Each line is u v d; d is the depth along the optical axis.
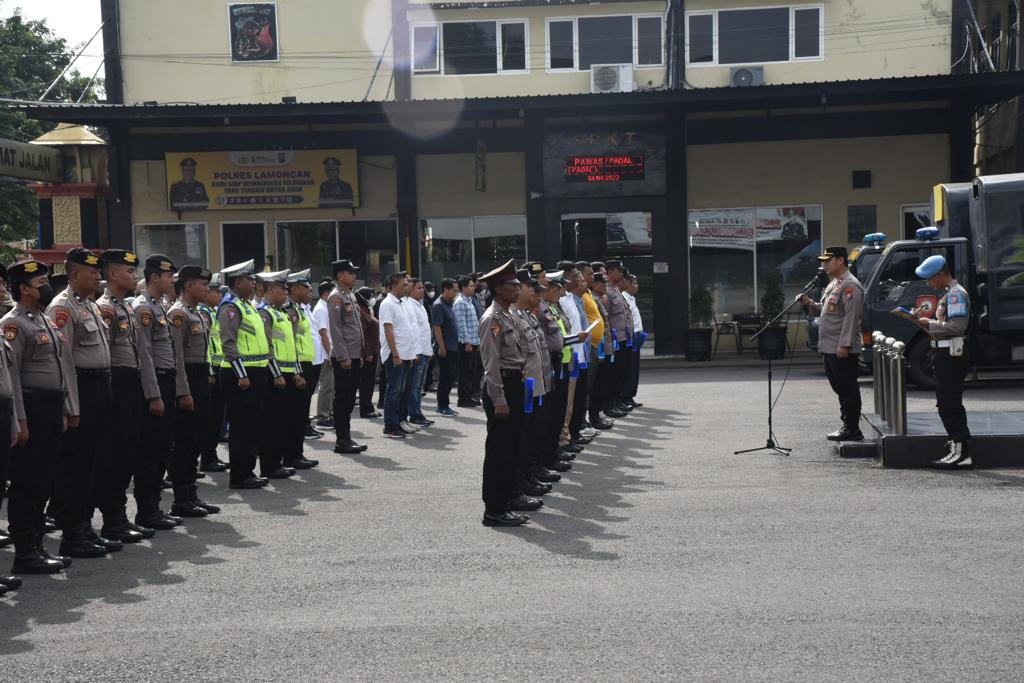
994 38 25.77
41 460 7.14
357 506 9.16
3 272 7.05
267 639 5.50
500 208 25.95
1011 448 10.03
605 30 26.28
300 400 11.32
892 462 10.17
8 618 6.02
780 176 25.23
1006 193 15.73
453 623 5.66
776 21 25.88
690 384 19.23
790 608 5.76
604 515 8.41
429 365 20.11
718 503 8.69
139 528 8.31
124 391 8.14
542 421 9.49
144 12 26.70
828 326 11.47
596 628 5.50
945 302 10.02
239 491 10.19
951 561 6.64
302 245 26.25
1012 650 5.04
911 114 24.80
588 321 12.97
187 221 26.12
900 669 4.81
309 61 26.72
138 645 5.46
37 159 24.47
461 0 26.39
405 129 25.67
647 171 25.45
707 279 25.61
